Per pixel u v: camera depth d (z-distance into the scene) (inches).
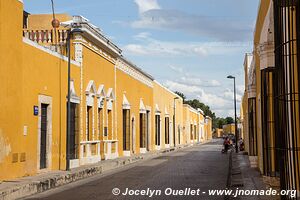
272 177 506.3
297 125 350.6
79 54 924.6
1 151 599.5
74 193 574.9
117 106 1247.5
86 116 962.7
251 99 927.0
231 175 791.7
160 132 1974.7
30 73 698.2
